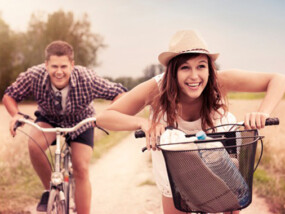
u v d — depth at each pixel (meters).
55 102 4.09
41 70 4.12
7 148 7.52
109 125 2.89
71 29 46.19
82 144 4.10
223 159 2.18
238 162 2.29
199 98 2.94
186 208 2.27
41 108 4.25
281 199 4.95
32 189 5.81
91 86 4.15
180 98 2.88
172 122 2.89
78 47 46.28
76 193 4.08
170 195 3.03
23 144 8.45
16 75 44.69
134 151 9.71
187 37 2.67
